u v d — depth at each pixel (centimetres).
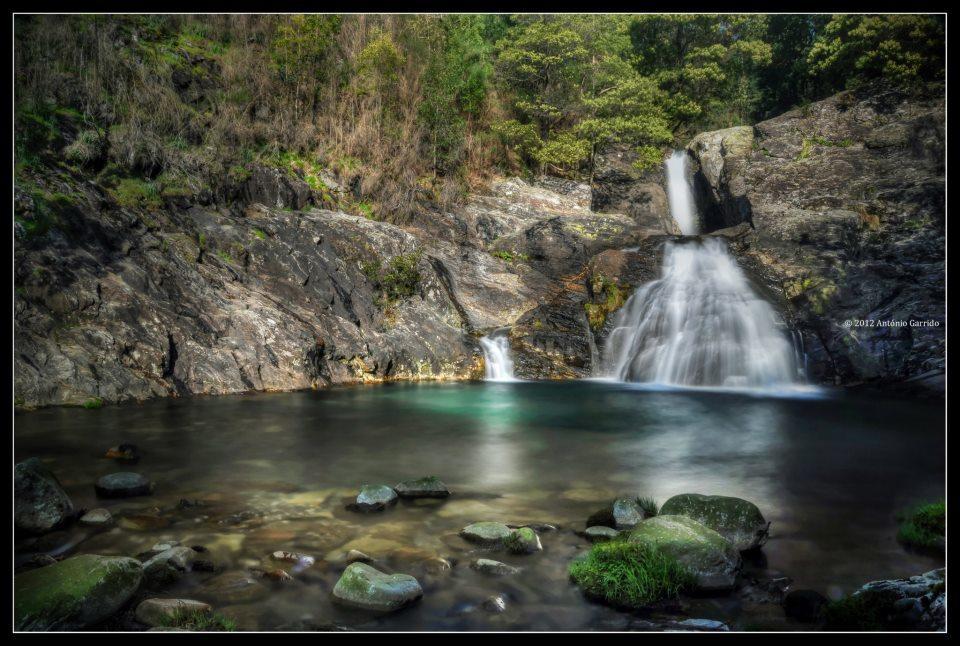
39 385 1084
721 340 1750
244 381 1344
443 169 2603
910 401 1420
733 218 2705
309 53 2225
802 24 3947
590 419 1173
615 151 3447
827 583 465
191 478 727
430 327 1800
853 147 2511
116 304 1248
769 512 632
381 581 429
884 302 1792
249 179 1847
